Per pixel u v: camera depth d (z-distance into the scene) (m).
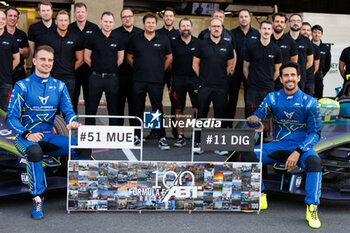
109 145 3.44
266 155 3.74
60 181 3.80
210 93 5.55
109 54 5.46
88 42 5.54
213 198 3.54
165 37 5.64
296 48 5.97
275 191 3.80
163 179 3.48
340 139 3.90
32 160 3.25
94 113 5.58
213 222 3.36
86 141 3.42
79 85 6.12
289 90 3.74
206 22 12.13
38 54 3.48
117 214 3.46
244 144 3.53
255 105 5.53
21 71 6.22
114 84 5.54
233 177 3.55
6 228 3.08
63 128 4.33
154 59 5.55
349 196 3.69
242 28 6.26
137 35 5.58
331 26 9.77
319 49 7.22
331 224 3.41
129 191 3.47
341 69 7.57
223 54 5.48
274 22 5.78
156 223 3.28
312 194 3.36
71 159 3.68
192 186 3.52
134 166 3.46
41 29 5.52
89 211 3.49
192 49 5.90
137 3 12.10
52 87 3.61
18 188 3.58
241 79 6.30
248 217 3.51
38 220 3.27
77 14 5.88
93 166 3.43
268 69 5.46
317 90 7.92
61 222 3.24
